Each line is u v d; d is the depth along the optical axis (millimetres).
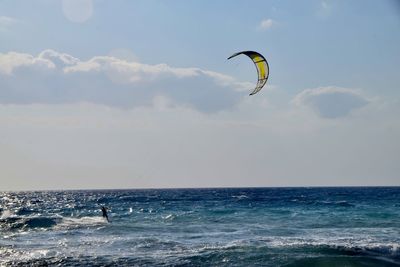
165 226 67938
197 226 68188
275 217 82500
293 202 134750
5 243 51531
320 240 52031
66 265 40156
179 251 45594
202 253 44250
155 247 48062
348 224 70625
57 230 63781
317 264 40719
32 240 53875
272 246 46938
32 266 39906
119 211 105812
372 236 56438
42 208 129125
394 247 46281
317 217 81812
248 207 112375
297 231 61812
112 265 40156
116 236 56812
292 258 42156
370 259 42188
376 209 100812
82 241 52469
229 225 69312
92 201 180000
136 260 41844
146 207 120188
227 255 43312
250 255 43281
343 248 45688
